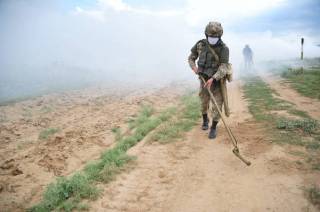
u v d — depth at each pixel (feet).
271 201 13.94
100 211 13.80
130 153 19.66
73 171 18.79
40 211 14.10
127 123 27.78
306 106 29.22
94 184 15.81
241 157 17.25
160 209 13.96
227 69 19.74
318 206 13.26
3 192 16.63
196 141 21.21
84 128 26.96
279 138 20.27
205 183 15.89
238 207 13.79
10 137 25.48
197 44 20.89
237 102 33.32
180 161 18.38
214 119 21.06
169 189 15.48
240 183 15.60
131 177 16.63
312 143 19.10
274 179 15.60
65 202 14.30
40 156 21.17
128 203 14.39
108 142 23.35
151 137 22.16
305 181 15.14
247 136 21.35
